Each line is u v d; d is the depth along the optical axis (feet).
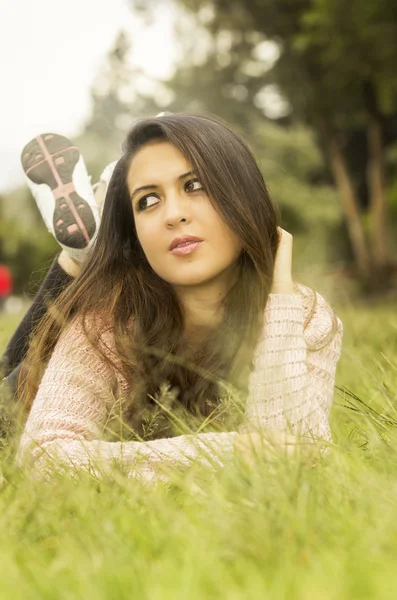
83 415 7.02
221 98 80.48
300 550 3.72
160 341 7.34
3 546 4.10
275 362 6.93
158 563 3.59
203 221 6.97
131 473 5.84
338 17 43.19
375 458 5.41
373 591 3.01
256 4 63.05
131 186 7.23
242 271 7.32
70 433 6.63
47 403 6.96
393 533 3.87
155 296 7.47
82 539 4.08
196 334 7.63
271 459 5.19
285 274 7.43
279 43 63.36
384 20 43.04
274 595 3.09
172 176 6.97
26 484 5.09
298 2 61.00
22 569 3.65
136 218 7.20
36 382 7.48
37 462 6.04
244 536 3.91
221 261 7.11
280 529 3.99
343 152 90.12
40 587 3.33
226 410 6.48
